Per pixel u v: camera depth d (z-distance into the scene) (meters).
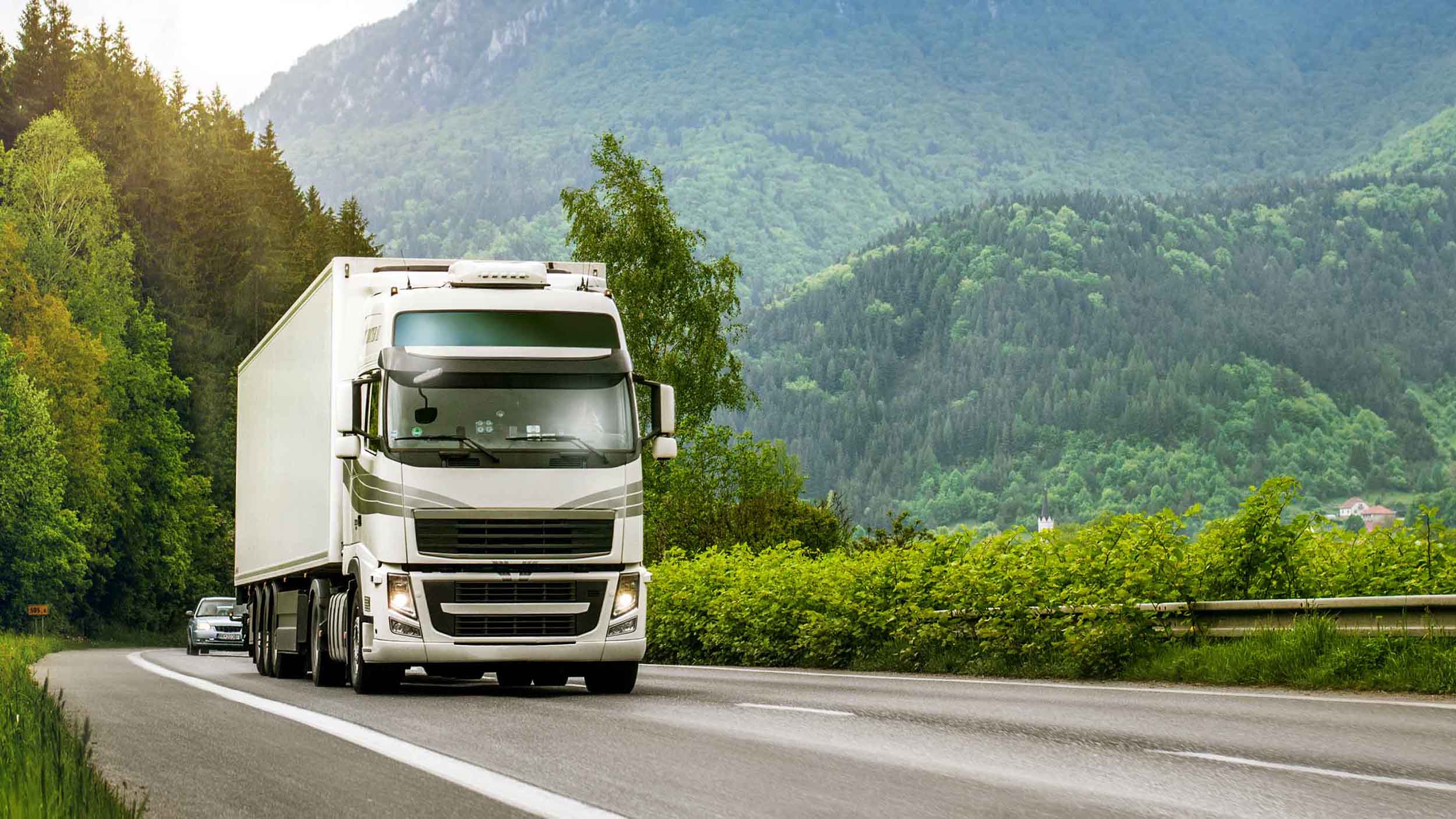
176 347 148.50
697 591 44.34
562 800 12.31
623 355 26.17
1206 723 17.95
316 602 30.59
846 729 17.97
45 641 79.12
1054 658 29.45
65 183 131.62
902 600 35.09
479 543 25.06
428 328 25.75
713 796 12.47
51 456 113.25
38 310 122.81
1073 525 31.06
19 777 11.27
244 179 180.25
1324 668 23.08
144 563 136.50
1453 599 22.23
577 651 25.20
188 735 18.78
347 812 11.97
